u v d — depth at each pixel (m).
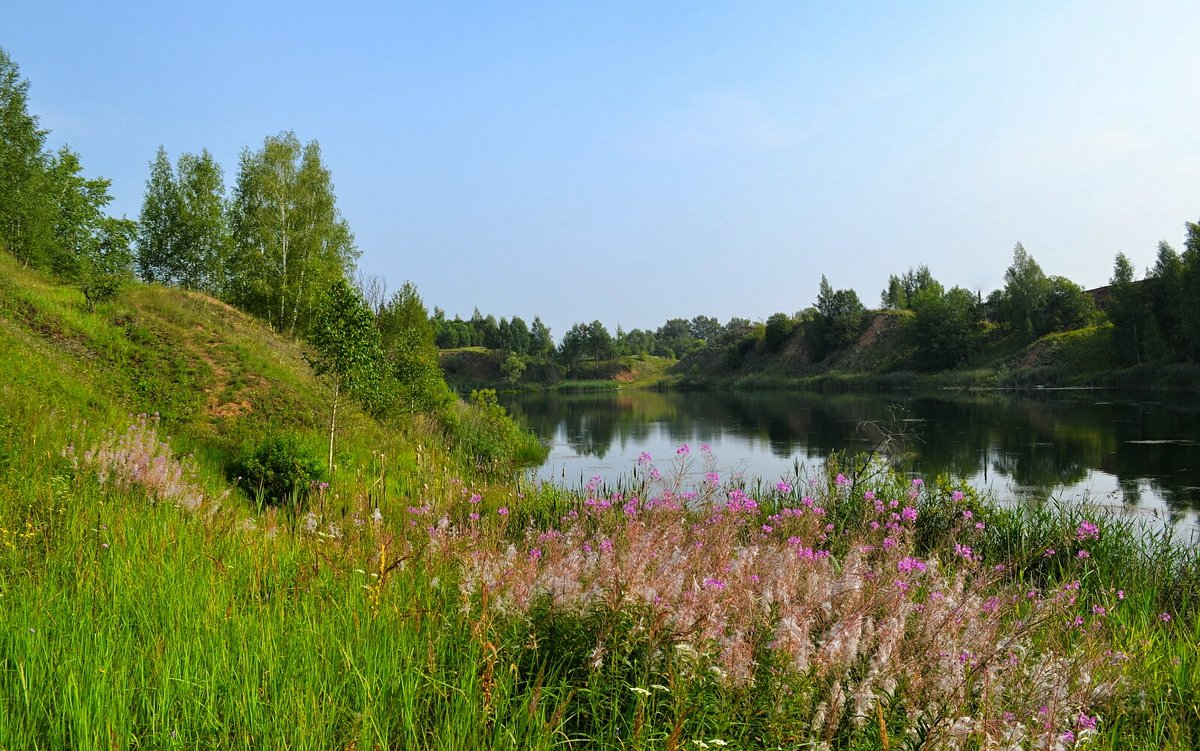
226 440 16.97
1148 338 57.91
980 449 24.86
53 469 9.98
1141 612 6.43
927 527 9.29
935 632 3.89
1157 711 4.37
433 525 6.75
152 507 8.56
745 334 125.81
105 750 3.05
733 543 5.84
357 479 13.49
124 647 3.89
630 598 3.98
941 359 80.31
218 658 3.79
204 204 43.00
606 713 3.70
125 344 20.83
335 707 3.38
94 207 45.88
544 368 123.06
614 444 32.16
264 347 26.09
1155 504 15.44
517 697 3.57
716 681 3.45
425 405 25.95
